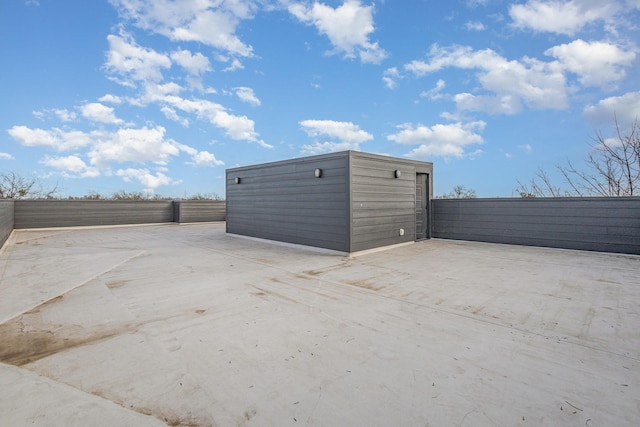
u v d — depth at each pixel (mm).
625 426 1889
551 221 8773
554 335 3170
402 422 1922
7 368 2584
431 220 11000
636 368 2547
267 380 2385
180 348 2918
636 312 3805
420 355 2764
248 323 3512
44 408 2061
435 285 5055
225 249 9008
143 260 7316
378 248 8586
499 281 5277
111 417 1977
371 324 3467
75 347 2959
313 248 8773
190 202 19375
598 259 7207
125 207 17781
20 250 8906
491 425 1896
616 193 11016
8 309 3994
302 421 1936
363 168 8156
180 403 2119
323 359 2699
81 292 4742
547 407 2062
